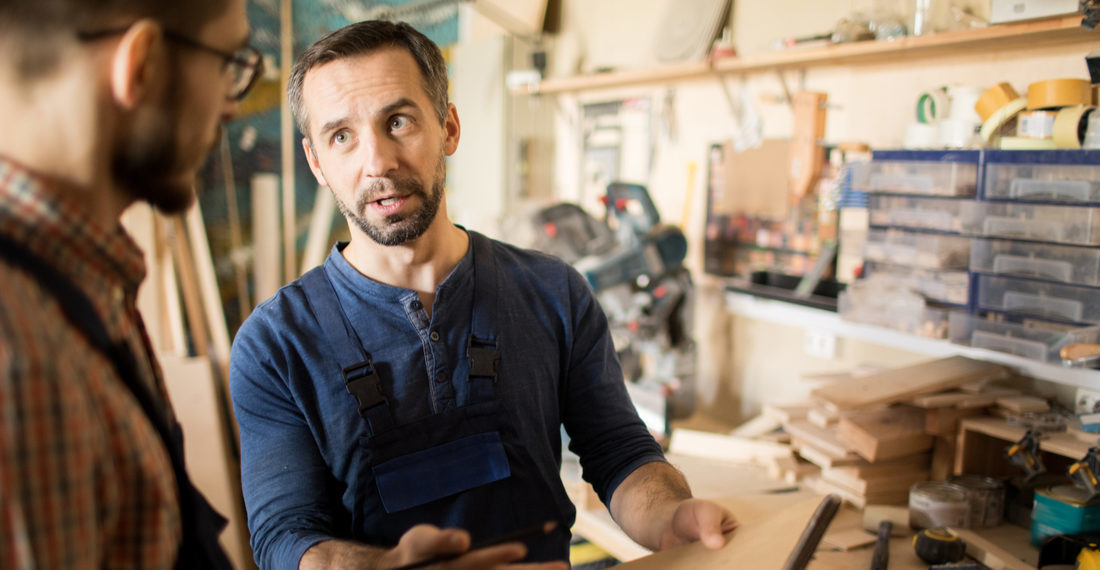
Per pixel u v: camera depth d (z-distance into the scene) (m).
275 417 1.10
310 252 3.35
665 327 2.56
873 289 2.00
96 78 0.56
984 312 1.78
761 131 2.54
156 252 2.94
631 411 1.28
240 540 2.76
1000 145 1.74
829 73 2.32
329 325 1.11
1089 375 1.65
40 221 0.54
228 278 3.22
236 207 3.23
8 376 0.46
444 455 1.10
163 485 0.60
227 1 0.64
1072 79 1.61
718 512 1.01
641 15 2.97
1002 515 1.63
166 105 0.60
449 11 3.60
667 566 0.91
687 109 2.82
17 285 0.51
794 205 2.45
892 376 1.76
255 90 3.22
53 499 0.48
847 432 1.76
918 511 1.60
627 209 2.57
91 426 0.52
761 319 2.59
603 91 3.19
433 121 1.10
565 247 2.61
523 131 3.39
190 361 2.85
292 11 3.29
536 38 3.38
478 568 0.75
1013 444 1.64
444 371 1.12
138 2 0.56
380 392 1.09
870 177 1.96
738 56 2.40
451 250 1.18
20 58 0.54
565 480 1.96
